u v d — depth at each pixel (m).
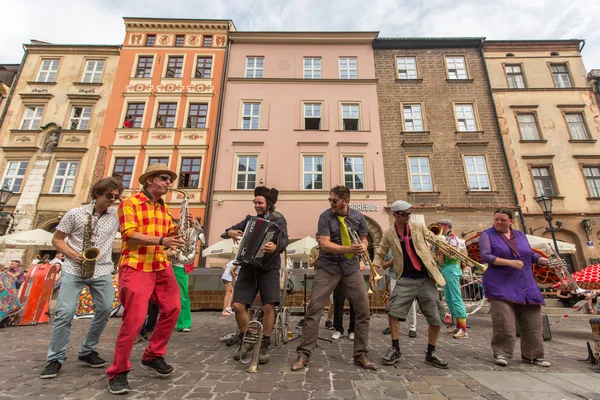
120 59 17.80
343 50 18.41
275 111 16.88
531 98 16.66
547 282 5.18
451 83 17.19
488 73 17.19
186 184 15.81
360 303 3.32
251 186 15.77
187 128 16.47
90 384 2.62
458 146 15.89
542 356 3.40
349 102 17.06
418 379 2.85
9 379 2.69
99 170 15.80
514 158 15.56
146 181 3.14
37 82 17.45
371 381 2.79
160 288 2.95
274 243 3.37
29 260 14.15
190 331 5.46
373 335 5.39
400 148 15.99
